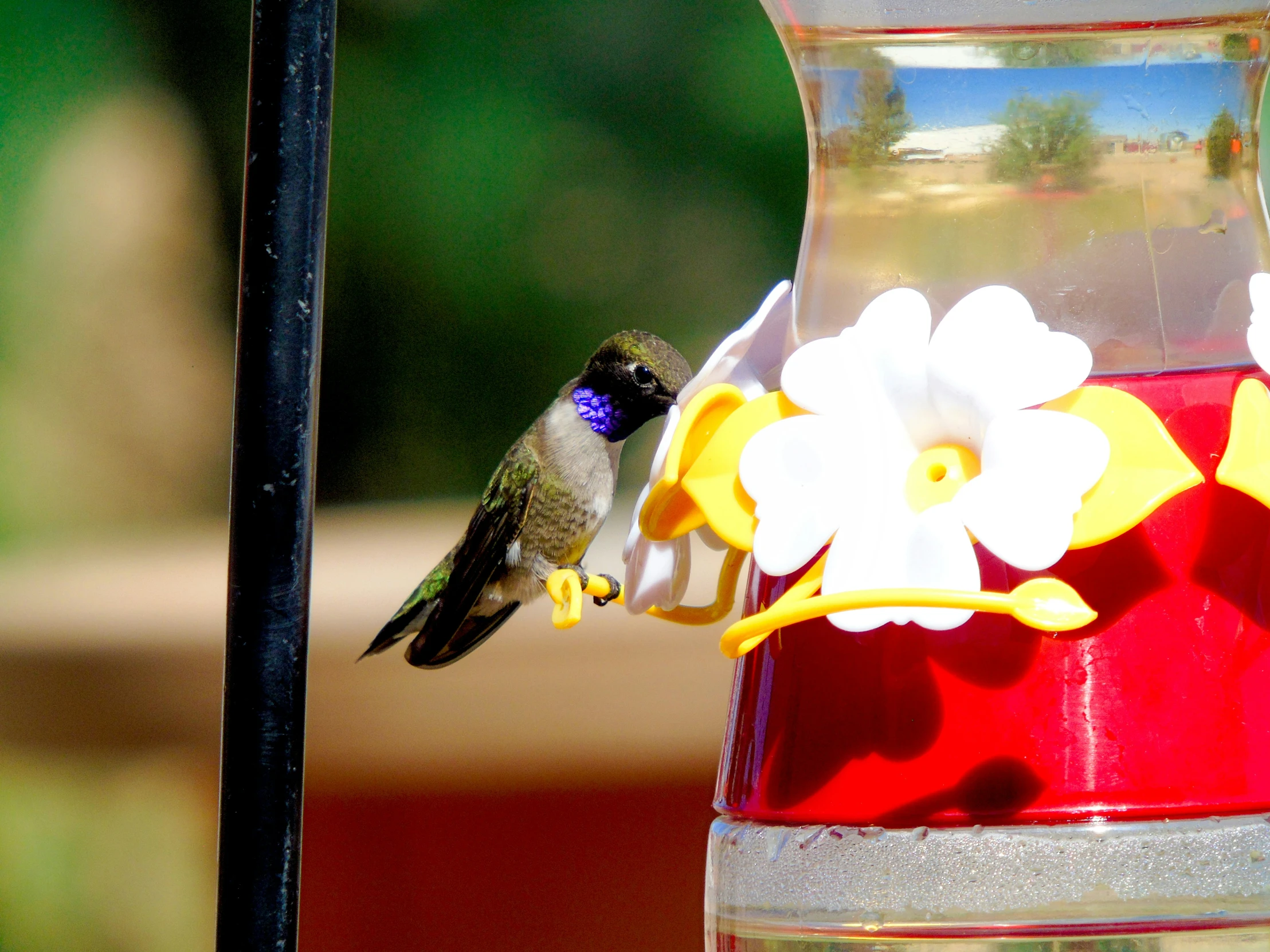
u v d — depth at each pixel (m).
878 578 2.32
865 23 2.38
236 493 2.34
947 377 2.33
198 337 10.39
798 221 12.23
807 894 2.35
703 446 2.37
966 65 2.37
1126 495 2.32
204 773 4.64
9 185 10.23
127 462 9.74
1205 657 2.33
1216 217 2.37
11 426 9.50
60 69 10.62
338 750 3.73
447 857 3.65
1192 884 2.33
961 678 2.34
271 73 2.34
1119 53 2.37
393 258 12.25
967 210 2.37
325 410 12.15
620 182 12.26
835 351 2.34
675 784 3.63
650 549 2.38
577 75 12.27
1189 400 2.35
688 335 12.33
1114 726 2.33
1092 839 2.33
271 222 2.34
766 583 2.37
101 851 4.62
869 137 2.38
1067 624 2.31
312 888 3.66
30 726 4.68
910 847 2.34
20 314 9.91
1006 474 2.32
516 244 12.30
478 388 12.27
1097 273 2.36
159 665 4.69
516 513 3.12
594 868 3.60
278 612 2.34
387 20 12.23
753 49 12.22
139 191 10.46
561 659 4.07
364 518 9.12
